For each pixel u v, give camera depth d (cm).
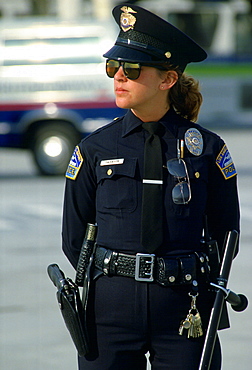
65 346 1384
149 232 753
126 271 757
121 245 764
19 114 3378
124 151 775
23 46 3359
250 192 3092
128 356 771
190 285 758
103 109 3388
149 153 766
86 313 774
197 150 780
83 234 820
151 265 752
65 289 788
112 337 768
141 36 773
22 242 2206
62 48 3375
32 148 3441
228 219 808
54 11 4697
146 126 777
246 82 5372
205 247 784
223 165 792
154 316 755
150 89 774
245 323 1512
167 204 759
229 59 5306
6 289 1719
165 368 762
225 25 5200
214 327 751
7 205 2856
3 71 3362
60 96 3381
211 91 5350
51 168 3478
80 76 3375
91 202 806
